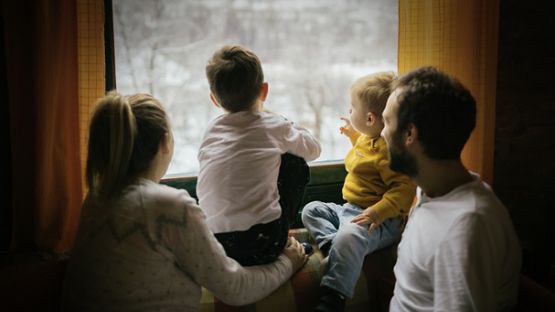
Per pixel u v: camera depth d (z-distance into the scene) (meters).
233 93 1.29
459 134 0.94
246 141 1.28
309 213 1.58
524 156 1.91
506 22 1.78
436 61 1.62
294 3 1.65
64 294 1.06
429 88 0.94
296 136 1.34
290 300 1.34
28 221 1.44
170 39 1.58
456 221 0.89
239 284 1.14
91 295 1.00
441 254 0.88
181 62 1.60
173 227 1.02
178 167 1.66
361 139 1.53
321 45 1.70
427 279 0.95
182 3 1.57
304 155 1.37
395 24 1.75
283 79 1.70
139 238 0.99
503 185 1.92
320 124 1.76
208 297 1.32
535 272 1.80
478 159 1.70
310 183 1.74
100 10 1.35
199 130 1.66
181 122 1.64
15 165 1.40
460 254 0.86
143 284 1.00
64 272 1.17
